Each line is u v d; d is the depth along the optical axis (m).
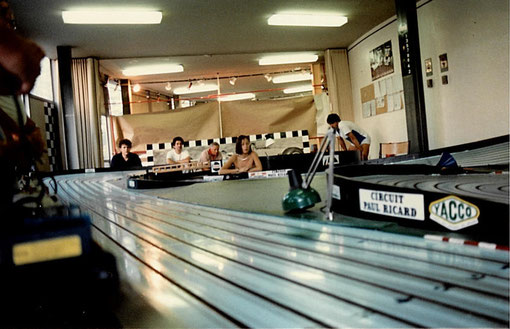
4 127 0.96
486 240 0.78
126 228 1.32
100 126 7.74
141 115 8.12
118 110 9.62
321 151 1.27
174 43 7.30
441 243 0.82
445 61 5.67
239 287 0.67
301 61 9.20
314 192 1.31
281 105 8.22
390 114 7.22
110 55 7.66
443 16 5.61
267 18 6.41
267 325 0.52
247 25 6.68
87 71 7.68
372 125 7.92
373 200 1.08
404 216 0.97
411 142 5.89
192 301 0.62
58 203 0.92
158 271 0.79
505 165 1.73
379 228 0.98
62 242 0.60
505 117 4.77
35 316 0.57
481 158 2.78
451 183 1.18
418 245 0.82
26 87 0.80
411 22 5.68
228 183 2.94
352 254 0.80
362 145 6.19
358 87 8.38
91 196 2.50
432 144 6.13
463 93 5.41
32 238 0.59
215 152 6.08
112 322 0.55
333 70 8.62
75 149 7.05
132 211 1.75
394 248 0.81
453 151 3.88
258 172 3.44
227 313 0.57
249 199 1.83
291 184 1.33
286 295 0.61
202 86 11.59
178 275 0.75
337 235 0.97
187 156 6.37
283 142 8.25
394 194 1.00
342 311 0.54
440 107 5.88
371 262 0.73
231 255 0.87
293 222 1.19
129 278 0.75
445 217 0.87
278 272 0.73
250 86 12.34
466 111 5.38
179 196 2.22
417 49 5.69
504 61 4.69
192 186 2.83
